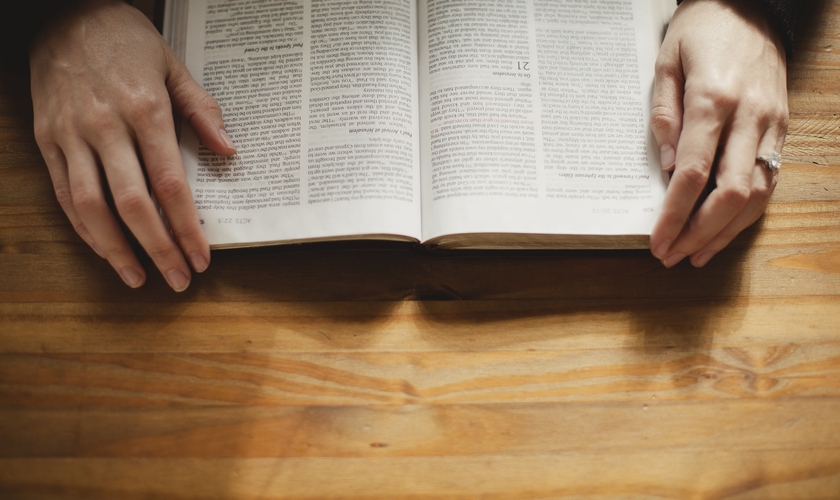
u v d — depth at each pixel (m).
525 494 0.47
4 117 0.54
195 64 0.53
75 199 0.48
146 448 0.47
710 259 0.52
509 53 0.53
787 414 0.48
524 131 0.51
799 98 0.56
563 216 0.50
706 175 0.48
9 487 0.46
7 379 0.48
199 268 0.49
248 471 0.47
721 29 0.51
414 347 0.49
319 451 0.47
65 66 0.50
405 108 0.51
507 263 0.52
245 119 0.52
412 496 0.47
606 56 0.53
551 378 0.49
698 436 0.48
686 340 0.50
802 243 0.52
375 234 0.49
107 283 0.50
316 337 0.49
